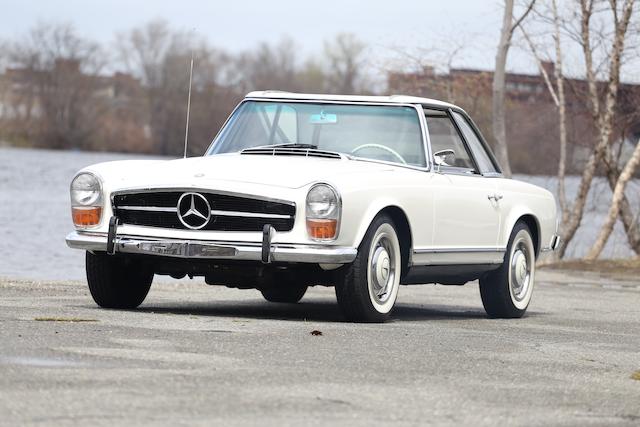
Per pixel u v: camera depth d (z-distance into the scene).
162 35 199.50
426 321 18.42
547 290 29.59
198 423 8.70
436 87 50.75
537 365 12.91
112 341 12.70
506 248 20.41
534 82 51.28
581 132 51.06
